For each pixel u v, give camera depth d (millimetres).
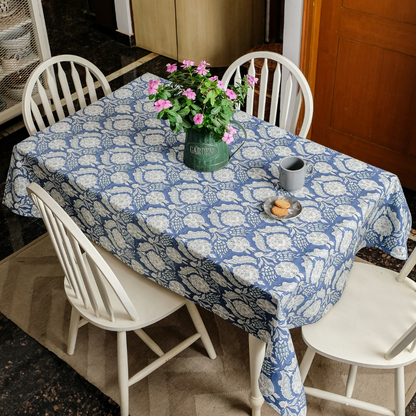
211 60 4164
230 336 2287
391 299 1818
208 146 1829
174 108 1677
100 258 1548
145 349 2252
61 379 2170
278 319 1486
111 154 2000
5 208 2982
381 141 2947
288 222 1685
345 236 1650
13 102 3578
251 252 1581
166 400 2072
